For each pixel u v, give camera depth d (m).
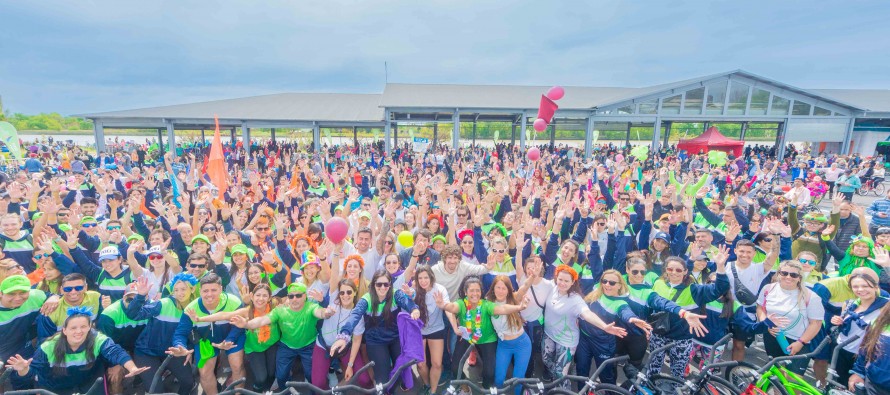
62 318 4.52
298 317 4.62
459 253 5.19
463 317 4.64
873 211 8.64
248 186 11.42
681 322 4.61
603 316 4.64
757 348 6.12
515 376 4.60
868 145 29.64
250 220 8.80
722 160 17.28
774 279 4.81
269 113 27.30
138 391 4.88
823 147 30.19
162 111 26.97
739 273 5.26
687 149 27.66
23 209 8.02
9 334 4.37
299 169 13.17
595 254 5.88
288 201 9.64
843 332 4.48
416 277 4.64
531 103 26.56
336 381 5.15
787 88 26.50
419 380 5.26
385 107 25.30
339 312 4.59
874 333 3.76
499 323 4.60
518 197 11.24
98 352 4.06
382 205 9.78
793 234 7.33
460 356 4.90
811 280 6.14
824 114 27.28
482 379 5.11
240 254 5.52
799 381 3.74
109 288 5.22
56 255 5.13
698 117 26.98
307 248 5.92
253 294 4.62
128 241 5.79
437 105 25.42
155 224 7.54
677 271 4.68
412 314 4.38
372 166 20.17
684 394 3.79
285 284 5.54
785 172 20.56
